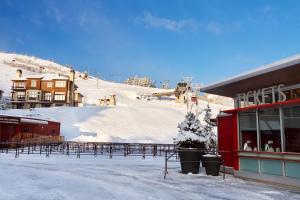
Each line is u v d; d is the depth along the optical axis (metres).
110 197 10.41
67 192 11.12
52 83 86.25
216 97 127.06
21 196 10.23
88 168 19.00
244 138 15.96
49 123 45.81
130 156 29.11
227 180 14.75
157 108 82.75
